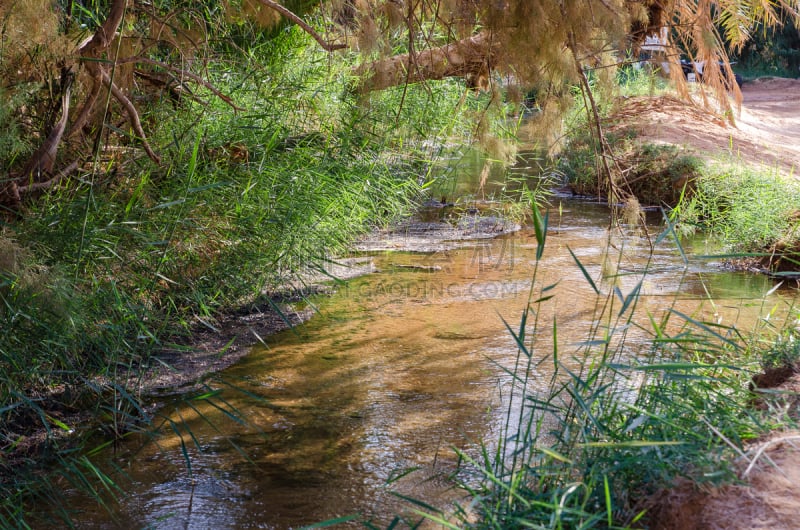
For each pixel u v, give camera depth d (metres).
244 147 6.62
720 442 3.08
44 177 5.13
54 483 3.94
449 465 4.03
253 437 4.42
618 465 2.96
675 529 2.65
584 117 9.85
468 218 9.66
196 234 5.79
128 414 4.49
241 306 6.52
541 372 5.24
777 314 6.18
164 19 6.08
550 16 4.25
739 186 9.61
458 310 6.52
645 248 8.52
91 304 4.73
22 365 4.27
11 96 4.67
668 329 5.91
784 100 24.06
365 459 4.14
